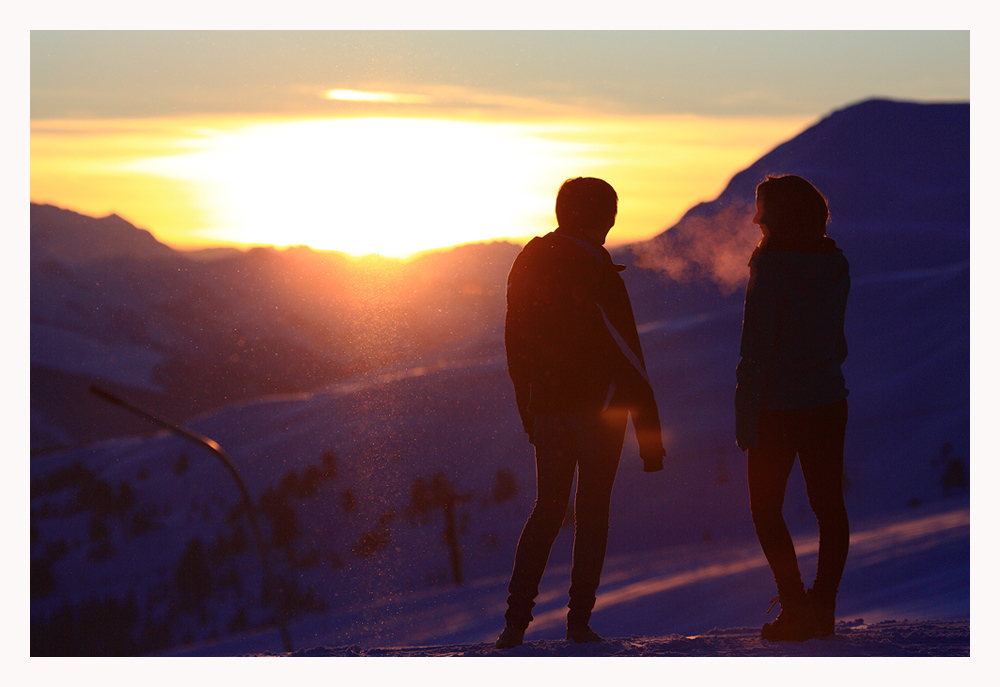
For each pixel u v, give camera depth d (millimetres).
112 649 38781
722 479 44812
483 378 73188
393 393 72250
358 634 20469
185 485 67375
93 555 54406
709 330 78625
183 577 47156
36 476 73062
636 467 48875
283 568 44312
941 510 25094
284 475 61062
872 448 54469
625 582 20844
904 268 123750
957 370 69062
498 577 35656
